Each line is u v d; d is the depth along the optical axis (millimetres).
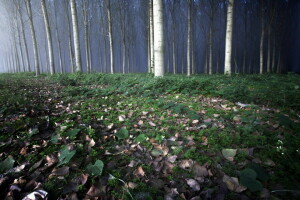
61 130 2764
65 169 1908
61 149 2252
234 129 2996
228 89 5434
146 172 2039
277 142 2455
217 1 23859
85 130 2820
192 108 4219
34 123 2994
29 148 2342
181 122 3426
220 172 1997
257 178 1870
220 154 2355
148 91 5914
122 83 8109
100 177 1884
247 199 1626
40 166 2027
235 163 2164
